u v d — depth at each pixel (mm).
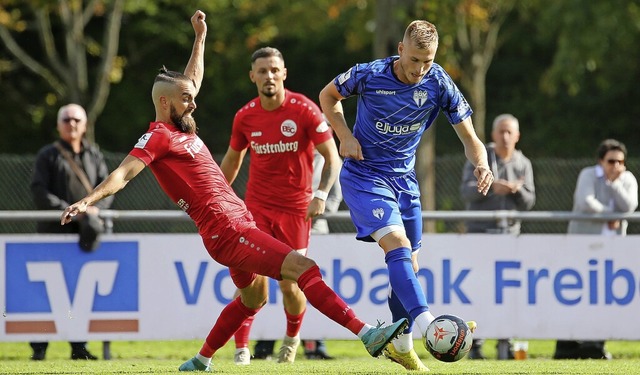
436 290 34375
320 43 107750
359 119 23672
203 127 105875
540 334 34562
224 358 34844
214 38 99750
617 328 34625
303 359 34062
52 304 33875
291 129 29203
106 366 27625
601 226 35562
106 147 106188
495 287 34469
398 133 23312
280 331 34094
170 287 34062
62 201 34688
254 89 105188
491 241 34500
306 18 85688
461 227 43500
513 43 106500
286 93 29609
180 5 98750
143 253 34031
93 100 80688
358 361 31281
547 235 34562
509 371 24969
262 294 24500
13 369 26297
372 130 23344
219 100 104750
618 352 37875
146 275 34062
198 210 22406
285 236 29797
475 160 23469
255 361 31938
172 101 22453
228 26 96625
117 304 34031
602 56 85812
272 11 94312
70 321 33938
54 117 102500
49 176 34781
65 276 33906
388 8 61938
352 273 34125
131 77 105875
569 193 54406
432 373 23859
